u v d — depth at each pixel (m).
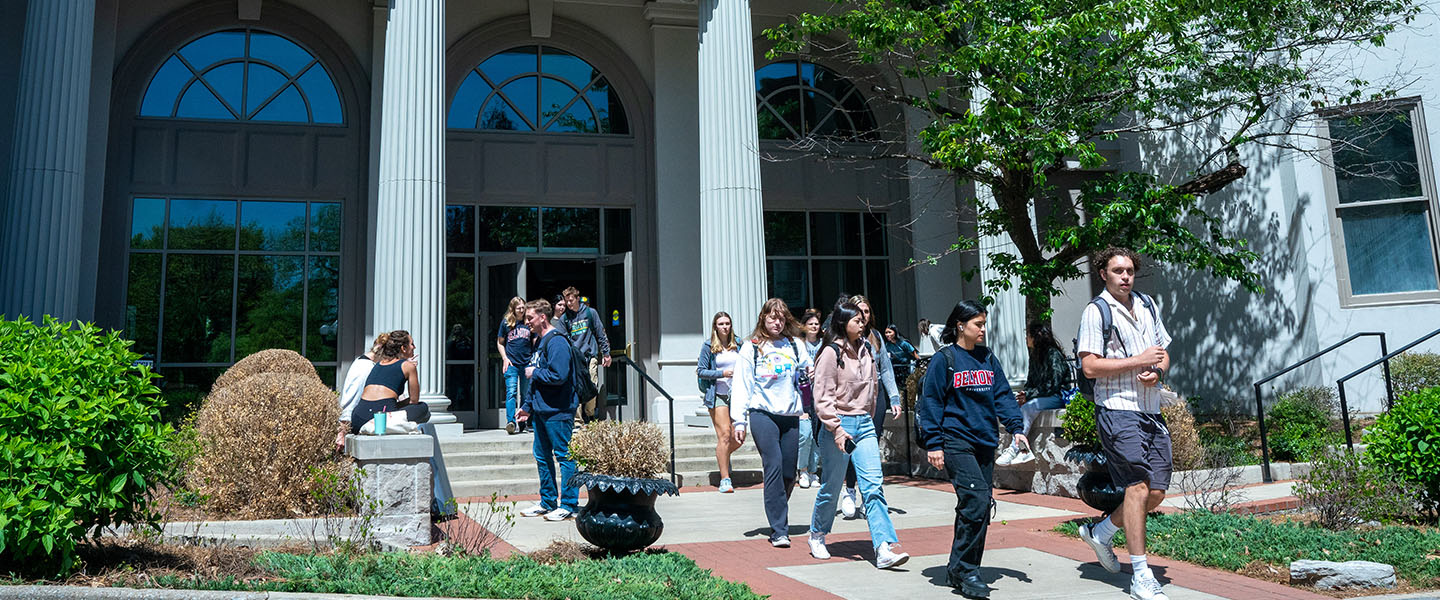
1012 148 10.09
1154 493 5.12
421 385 11.52
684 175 15.95
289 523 6.73
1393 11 11.64
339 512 6.77
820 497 6.23
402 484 6.73
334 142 14.95
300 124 14.84
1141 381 5.12
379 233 11.77
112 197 13.82
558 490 8.70
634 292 15.65
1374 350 12.40
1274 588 5.41
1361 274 12.74
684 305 15.55
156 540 6.04
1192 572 5.88
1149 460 5.12
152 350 13.78
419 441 6.77
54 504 4.76
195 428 7.93
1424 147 12.47
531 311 7.92
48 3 11.37
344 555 5.50
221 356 14.08
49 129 11.05
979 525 5.22
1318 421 11.33
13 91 12.94
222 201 14.45
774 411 6.66
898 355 12.34
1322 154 13.05
